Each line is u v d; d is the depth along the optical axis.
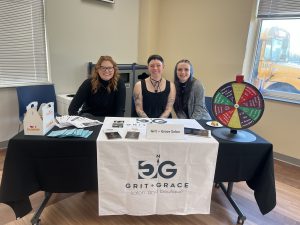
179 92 2.26
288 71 2.85
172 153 1.46
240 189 2.20
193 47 3.55
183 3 3.53
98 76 2.14
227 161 1.53
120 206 1.55
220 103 1.59
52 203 1.87
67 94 3.15
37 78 2.97
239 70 3.12
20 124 2.78
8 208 1.79
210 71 3.42
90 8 3.22
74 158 1.46
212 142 1.47
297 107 2.70
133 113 2.31
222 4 3.13
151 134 1.48
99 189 1.49
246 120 1.55
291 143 2.80
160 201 1.56
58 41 3.00
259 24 2.98
